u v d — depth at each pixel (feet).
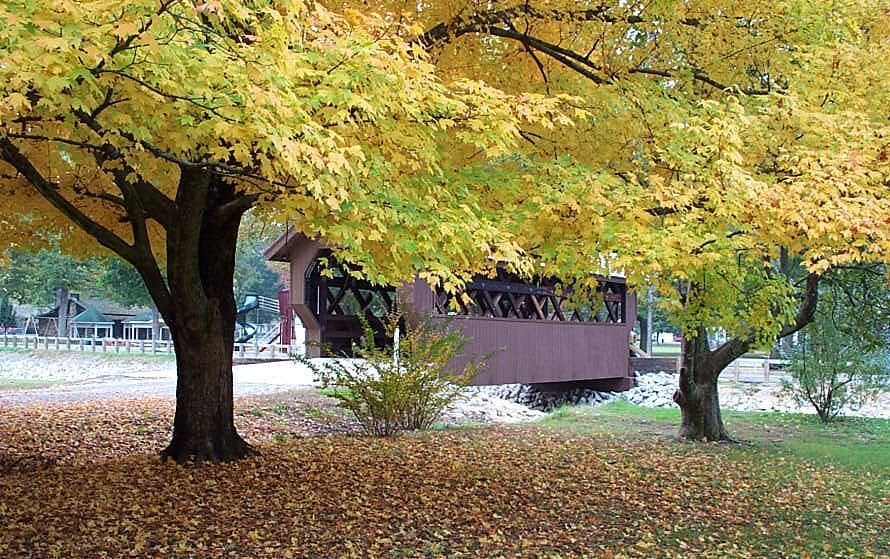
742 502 26.16
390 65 16.52
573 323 66.64
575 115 23.18
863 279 39.55
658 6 25.22
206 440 26.78
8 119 14.73
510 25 26.61
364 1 24.50
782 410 65.26
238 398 47.60
